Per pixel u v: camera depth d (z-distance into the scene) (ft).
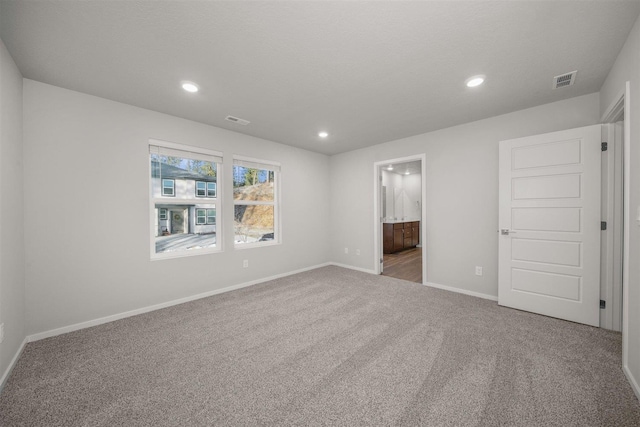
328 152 16.01
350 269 15.47
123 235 8.66
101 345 6.84
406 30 5.25
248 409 4.62
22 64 6.33
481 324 7.92
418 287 11.85
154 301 9.32
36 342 6.99
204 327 7.89
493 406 4.61
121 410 4.61
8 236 5.86
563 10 4.71
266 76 7.02
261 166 13.05
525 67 6.64
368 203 14.75
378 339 7.07
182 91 7.86
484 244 10.40
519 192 8.93
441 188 11.56
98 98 8.18
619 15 4.85
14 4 4.42
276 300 10.22
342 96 8.25
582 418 4.33
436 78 7.16
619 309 7.40
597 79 7.23
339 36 5.42
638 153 5.03
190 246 11.03
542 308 8.54
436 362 5.97
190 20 4.91
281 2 4.49
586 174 7.75
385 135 12.45
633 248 5.16
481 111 9.48
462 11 4.74
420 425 4.23
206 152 10.81
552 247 8.32
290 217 14.40
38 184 7.15
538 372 5.55
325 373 5.63
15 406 4.71
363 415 4.45
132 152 8.86
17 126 6.45
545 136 8.41
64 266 7.57
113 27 5.08
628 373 5.21
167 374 5.63
